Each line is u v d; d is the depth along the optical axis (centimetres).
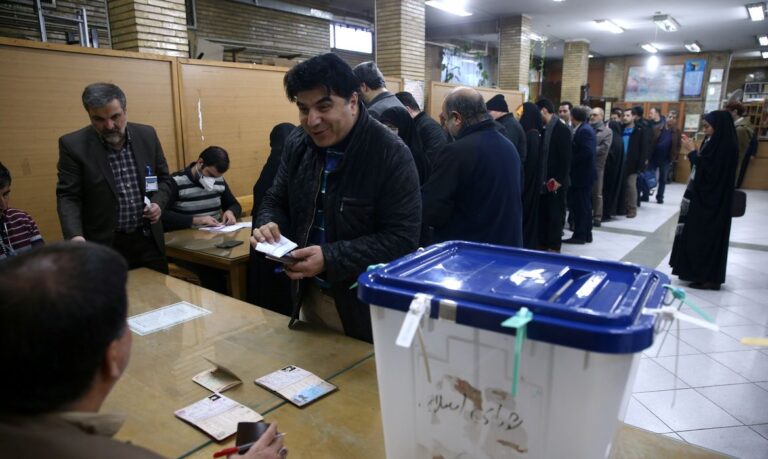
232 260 257
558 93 1639
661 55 1562
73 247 62
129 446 60
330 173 155
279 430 105
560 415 70
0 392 56
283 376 125
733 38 1280
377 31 762
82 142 239
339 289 154
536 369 69
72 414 59
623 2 928
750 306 381
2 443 54
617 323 65
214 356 139
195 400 117
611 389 67
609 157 683
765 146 1008
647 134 718
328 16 984
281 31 904
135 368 132
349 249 144
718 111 390
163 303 181
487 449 77
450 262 98
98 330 58
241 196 465
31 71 316
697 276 414
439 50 1332
